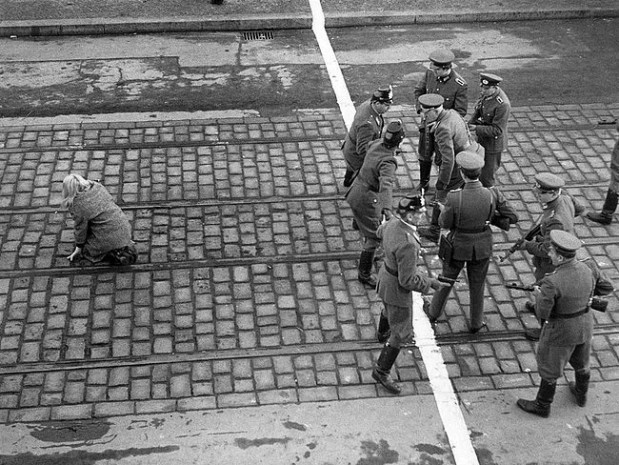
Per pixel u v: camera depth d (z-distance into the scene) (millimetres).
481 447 6832
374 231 8180
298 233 9336
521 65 13469
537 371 7602
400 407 7188
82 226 8383
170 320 8008
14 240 9000
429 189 10031
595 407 7250
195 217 9516
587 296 6496
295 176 10375
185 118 11625
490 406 7234
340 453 6727
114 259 8633
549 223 7449
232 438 6824
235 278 8602
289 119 11703
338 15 14820
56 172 10250
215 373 7445
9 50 13484
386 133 7922
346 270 8797
